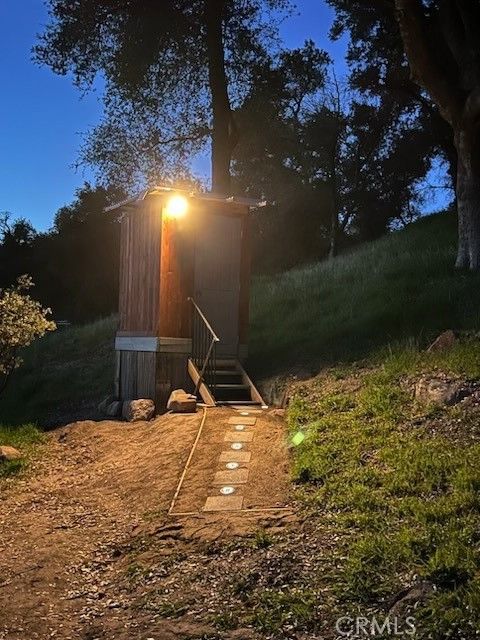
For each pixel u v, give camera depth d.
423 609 4.33
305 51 29.66
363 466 6.97
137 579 5.57
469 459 6.37
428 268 15.28
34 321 11.90
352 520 5.80
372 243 24.66
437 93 14.72
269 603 4.79
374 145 36.38
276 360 12.98
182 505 6.95
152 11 21.05
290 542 5.71
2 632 4.91
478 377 8.28
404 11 14.05
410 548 5.01
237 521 6.27
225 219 13.19
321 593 4.81
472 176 14.57
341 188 37.59
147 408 11.56
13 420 13.45
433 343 10.21
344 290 16.08
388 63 29.80
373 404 8.62
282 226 36.88
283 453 8.08
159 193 12.35
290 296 17.09
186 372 12.34
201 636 4.53
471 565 4.63
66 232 38.22
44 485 8.62
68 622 5.03
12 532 7.08
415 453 6.82
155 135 23.80
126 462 8.95
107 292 34.34
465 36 15.14
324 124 34.75
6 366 12.03
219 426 9.56
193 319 12.56
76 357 18.92
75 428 11.19
